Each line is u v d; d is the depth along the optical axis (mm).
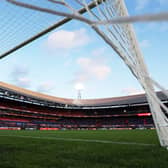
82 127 46406
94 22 584
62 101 53562
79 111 52406
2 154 3785
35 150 4457
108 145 5617
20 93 42188
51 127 44000
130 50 3051
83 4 1723
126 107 46719
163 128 3697
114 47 2410
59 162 2879
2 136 11555
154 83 1620
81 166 2588
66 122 48875
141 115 44469
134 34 3330
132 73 3381
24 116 43594
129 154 3650
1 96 38562
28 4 590
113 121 46875
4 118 39469
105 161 2951
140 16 379
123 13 3074
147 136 10500
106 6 2568
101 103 51438
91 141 7391
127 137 9789
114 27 2465
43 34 6535
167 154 3463
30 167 2551
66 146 5406
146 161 2885
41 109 48188
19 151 4273
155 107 3334
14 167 2576
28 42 6906
